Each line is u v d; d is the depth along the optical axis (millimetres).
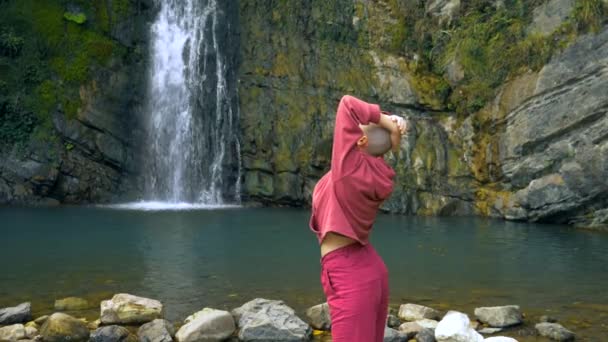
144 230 12453
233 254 9820
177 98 19484
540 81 15039
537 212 14375
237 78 19156
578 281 7949
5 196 17453
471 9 17828
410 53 18203
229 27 19547
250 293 7168
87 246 10477
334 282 2756
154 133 19156
